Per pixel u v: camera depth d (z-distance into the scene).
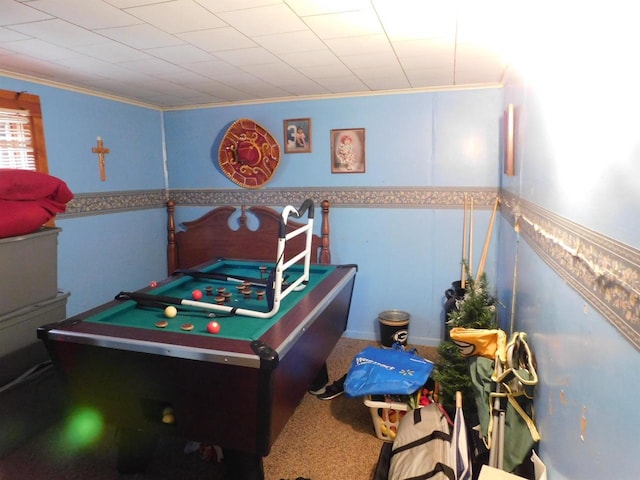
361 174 3.51
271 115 3.65
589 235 1.05
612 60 0.90
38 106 2.78
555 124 1.41
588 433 1.05
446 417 2.09
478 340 1.92
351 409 2.62
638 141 0.77
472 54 2.31
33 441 2.32
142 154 3.72
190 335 1.75
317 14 1.73
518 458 1.59
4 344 2.16
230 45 2.13
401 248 3.51
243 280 2.70
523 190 2.06
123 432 2.01
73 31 1.91
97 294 3.31
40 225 2.29
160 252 3.98
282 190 3.72
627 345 0.82
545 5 1.53
